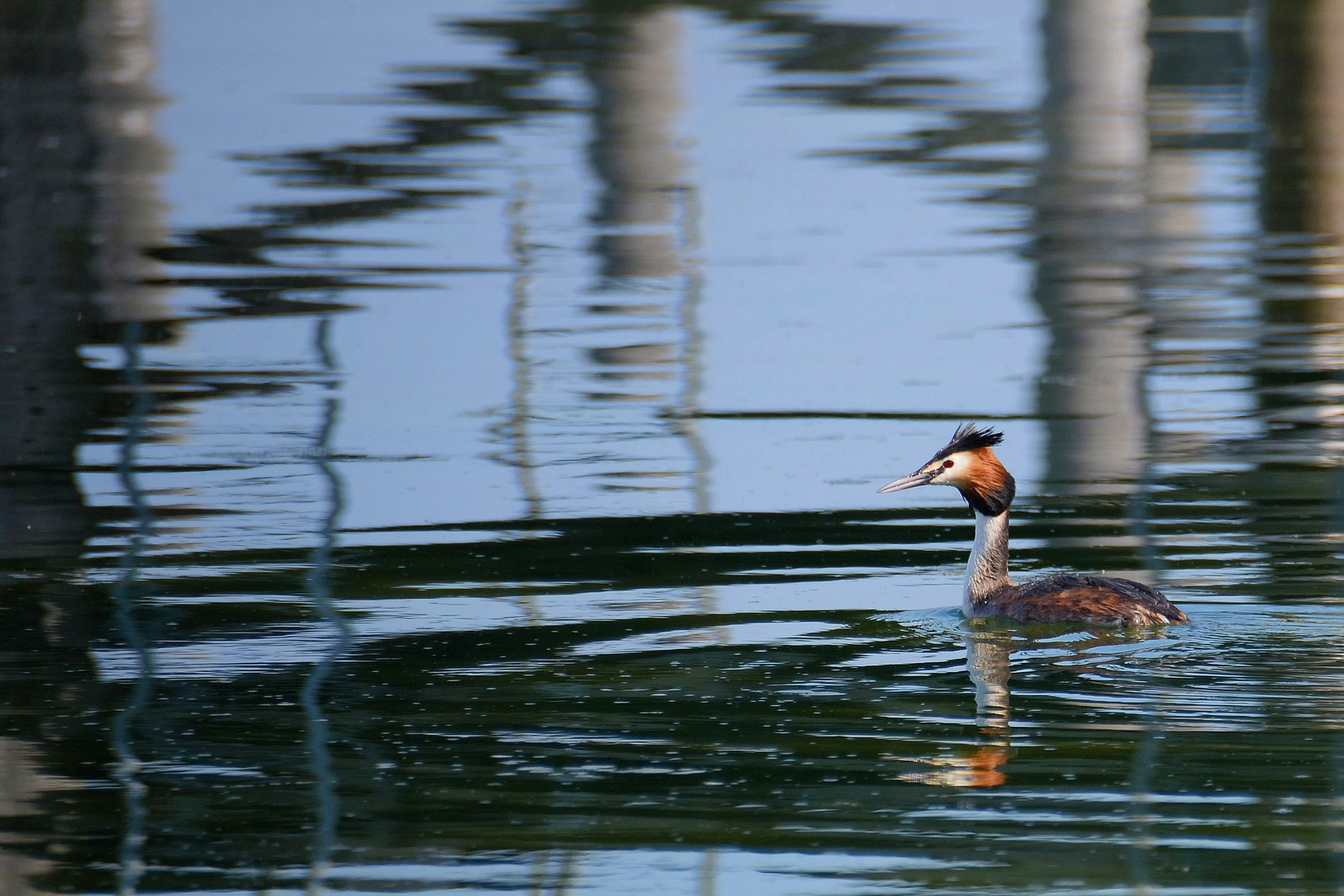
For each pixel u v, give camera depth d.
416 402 18.25
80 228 23.92
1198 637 11.69
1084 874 8.61
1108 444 16.61
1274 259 23.12
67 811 9.52
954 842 8.97
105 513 14.96
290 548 14.03
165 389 18.67
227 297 21.77
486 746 10.23
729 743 10.20
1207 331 20.25
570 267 22.86
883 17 31.39
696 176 26.06
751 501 15.18
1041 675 11.16
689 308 21.41
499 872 8.80
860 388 18.55
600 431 17.33
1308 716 10.40
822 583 13.16
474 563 13.63
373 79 28.88
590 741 10.27
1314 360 19.17
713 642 11.90
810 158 26.72
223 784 9.80
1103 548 13.70
